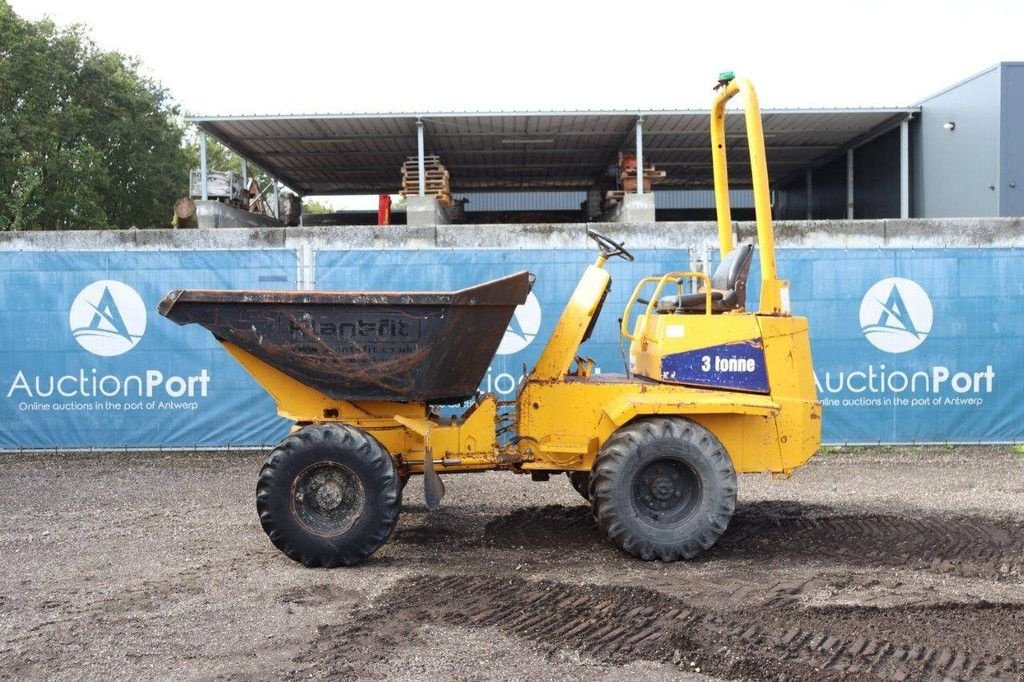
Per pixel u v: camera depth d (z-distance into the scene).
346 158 23.12
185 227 18.70
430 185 19.67
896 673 3.96
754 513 7.14
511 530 6.70
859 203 23.16
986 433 9.83
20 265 9.73
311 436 5.68
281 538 5.66
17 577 5.54
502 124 19.48
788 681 3.89
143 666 4.10
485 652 4.24
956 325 9.80
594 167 25.36
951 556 5.91
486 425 6.09
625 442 5.79
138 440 9.80
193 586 5.30
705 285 6.54
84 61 32.25
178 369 9.79
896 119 19.84
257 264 9.73
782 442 6.13
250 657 4.20
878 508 7.29
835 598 5.00
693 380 6.11
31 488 8.34
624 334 6.67
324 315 5.70
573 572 5.59
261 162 23.61
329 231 13.20
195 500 7.82
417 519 7.04
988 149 17.53
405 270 9.74
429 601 4.97
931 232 12.24
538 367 6.16
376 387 5.81
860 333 9.80
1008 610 4.79
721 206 7.16
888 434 9.80
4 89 28.34
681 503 5.90
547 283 9.78
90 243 12.99
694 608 4.80
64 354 9.77
